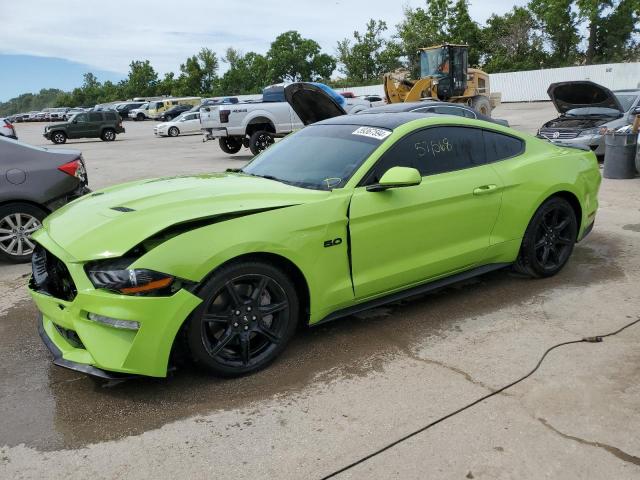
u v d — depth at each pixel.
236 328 3.24
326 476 2.46
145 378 3.36
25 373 3.50
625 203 7.93
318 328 4.03
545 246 4.84
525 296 4.57
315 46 82.69
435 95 19.11
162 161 16.53
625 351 3.55
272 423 2.88
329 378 3.32
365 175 3.75
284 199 3.45
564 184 4.76
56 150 6.48
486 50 56.50
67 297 3.22
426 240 3.97
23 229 6.09
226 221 3.17
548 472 2.46
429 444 2.66
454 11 55.94
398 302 4.50
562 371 3.32
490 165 4.42
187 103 55.84
